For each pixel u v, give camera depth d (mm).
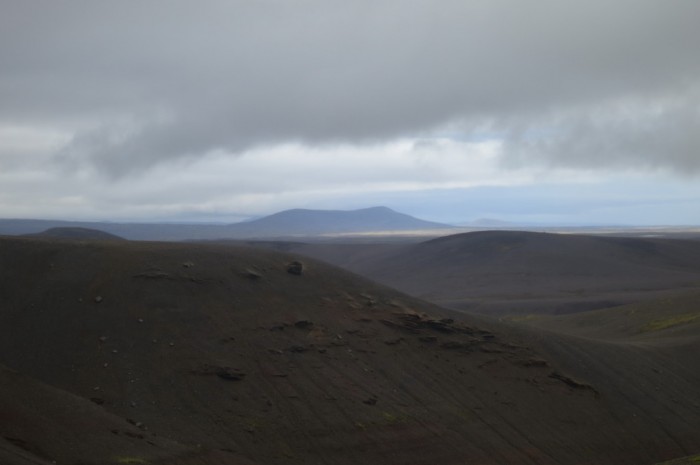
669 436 56031
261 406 44719
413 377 52344
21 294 49188
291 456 41781
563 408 54844
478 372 55531
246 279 55906
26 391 34719
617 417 56062
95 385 42625
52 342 45594
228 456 38688
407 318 58156
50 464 29016
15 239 55406
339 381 49031
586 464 49781
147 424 40062
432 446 45969
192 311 50625
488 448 47719
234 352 48375
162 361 45812
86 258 53312
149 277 52125
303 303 55906
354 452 43625
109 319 48062
